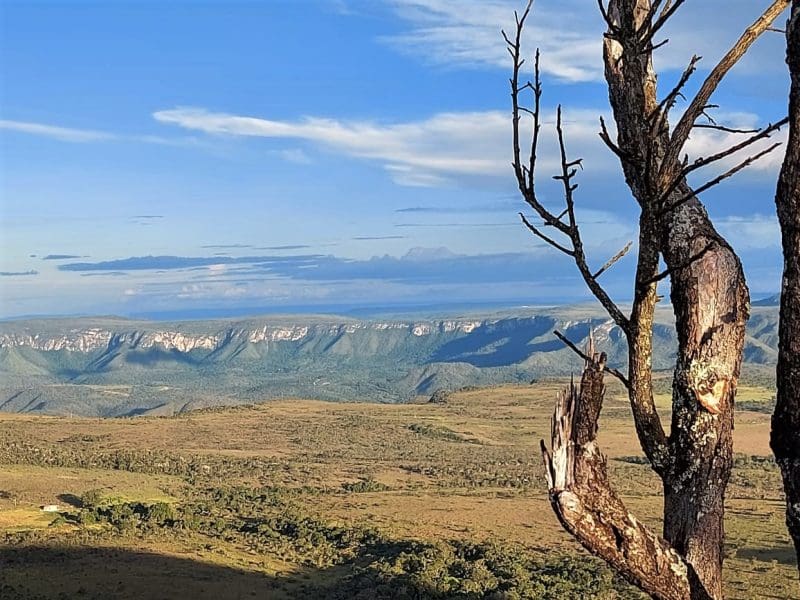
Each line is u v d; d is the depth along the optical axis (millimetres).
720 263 3307
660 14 3227
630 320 3205
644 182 3131
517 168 3164
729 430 3197
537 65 3090
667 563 2990
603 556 2986
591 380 3031
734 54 3061
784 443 2904
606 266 3170
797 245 2898
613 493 2998
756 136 2957
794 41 2945
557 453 2992
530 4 3127
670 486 3229
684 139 3123
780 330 2939
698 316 3275
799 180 2904
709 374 3207
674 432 3250
